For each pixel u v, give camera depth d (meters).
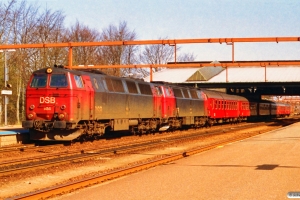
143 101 31.00
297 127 40.34
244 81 57.09
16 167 15.30
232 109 53.09
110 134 31.55
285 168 14.25
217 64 29.86
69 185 11.09
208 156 17.97
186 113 38.94
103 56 73.31
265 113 73.50
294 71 59.28
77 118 23.05
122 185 11.73
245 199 9.89
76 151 19.98
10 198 9.65
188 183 11.84
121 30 74.94
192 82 58.53
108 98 26.19
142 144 24.00
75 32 67.62
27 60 56.78
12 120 50.34
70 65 26.42
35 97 23.08
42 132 23.33
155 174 13.45
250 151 19.59
